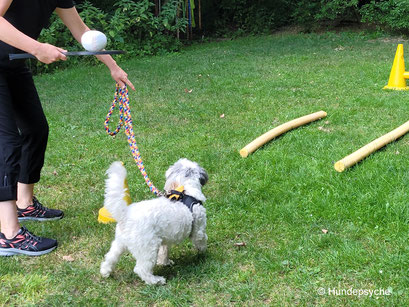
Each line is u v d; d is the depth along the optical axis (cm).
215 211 437
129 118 365
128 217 311
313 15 1702
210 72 1084
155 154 586
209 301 310
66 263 358
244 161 542
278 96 839
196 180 350
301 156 549
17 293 323
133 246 312
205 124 702
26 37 325
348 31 1633
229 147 595
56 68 1277
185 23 1551
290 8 1828
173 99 856
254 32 1784
